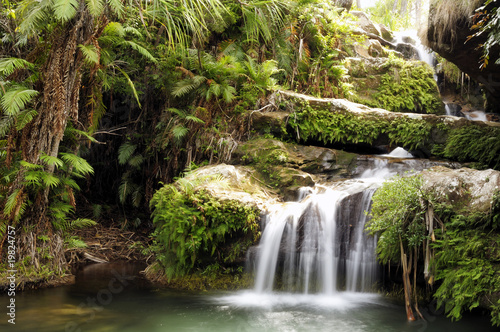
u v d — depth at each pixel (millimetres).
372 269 5059
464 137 6797
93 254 6906
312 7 9242
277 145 6895
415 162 6777
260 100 7680
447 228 4258
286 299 4938
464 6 5355
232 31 8703
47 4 4480
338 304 4762
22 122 4617
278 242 5184
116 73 7375
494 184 4285
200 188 5543
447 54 6277
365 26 11875
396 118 7305
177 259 5531
